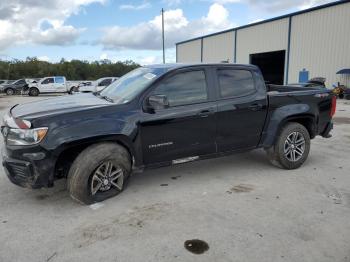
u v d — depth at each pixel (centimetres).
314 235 331
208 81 465
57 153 367
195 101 453
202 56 3528
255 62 2861
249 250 304
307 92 553
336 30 2061
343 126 973
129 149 414
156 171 529
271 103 514
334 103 588
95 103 425
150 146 426
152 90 427
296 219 364
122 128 398
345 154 639
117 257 294
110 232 337
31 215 375
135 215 373
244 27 2869
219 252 301
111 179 413
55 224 354
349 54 1998
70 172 388
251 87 502
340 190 451
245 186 465
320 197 426
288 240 321
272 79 2909
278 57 2903
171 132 436
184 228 344
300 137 544
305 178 499
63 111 386
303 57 2311
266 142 521
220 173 521
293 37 2377
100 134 384
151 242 317
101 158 390
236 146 497
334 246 312
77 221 360
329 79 2136
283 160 529
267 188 457
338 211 385
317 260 290
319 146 709
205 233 334
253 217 369
